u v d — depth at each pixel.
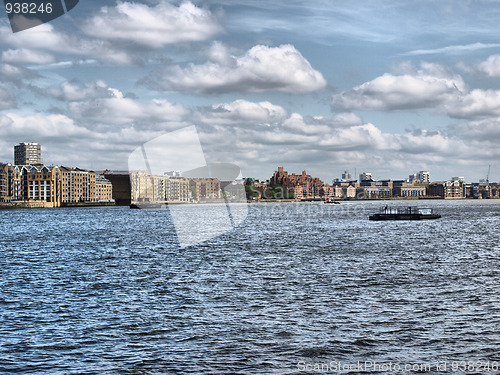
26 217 192.88
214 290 39.31
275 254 63.69
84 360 23.56
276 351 24.64
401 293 37.47
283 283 42.12
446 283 41.53
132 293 38.50
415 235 94.38
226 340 26.31
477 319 29.78
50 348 25.20
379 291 38.31
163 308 33.25
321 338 26.53
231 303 34.59
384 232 102.44
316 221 148.38
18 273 49.53
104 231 112.12
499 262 55.06
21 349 25.08
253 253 64.94
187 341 26.17
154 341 26.19
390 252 65.62
